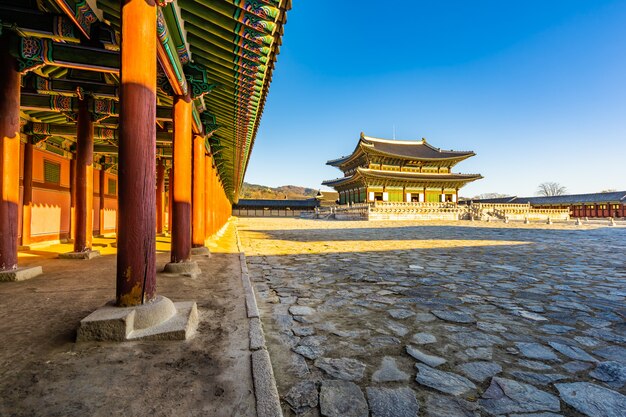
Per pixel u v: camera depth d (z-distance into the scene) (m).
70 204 13.11
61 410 2.10
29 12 4.81
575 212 61.00
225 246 12.68
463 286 6.94
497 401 2.75
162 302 3.53
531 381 3.08
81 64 5.45
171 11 4.31
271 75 7.21
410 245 15.24
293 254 12.02
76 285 5.39
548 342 4.00
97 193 15.23
